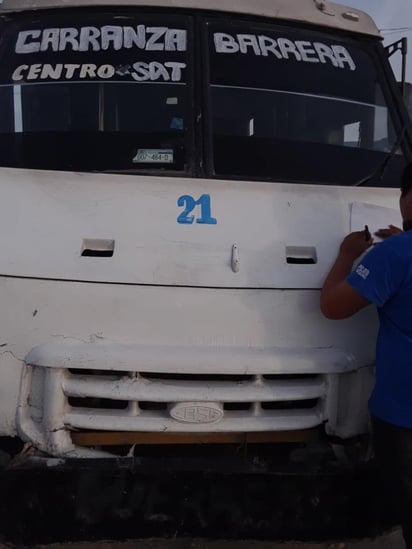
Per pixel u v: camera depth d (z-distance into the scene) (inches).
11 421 104.7
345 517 107.3
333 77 152.2
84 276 106.8
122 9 148.1
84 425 103.1
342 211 124.5
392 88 157.4
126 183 121.2
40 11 147.0
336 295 102.7
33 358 103.6
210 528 105.1
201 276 108.9
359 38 161.6
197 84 141.1
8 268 106.6
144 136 135.1
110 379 103.5
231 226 116.3
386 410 101.5
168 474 103.1
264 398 104.6
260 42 150.3
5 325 105.1
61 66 140.8
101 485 102.3
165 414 104.0
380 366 103.2
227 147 136.1
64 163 131.3
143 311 106.2
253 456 109.4
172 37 146.0
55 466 101.9
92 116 137.3
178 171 131.6
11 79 139.6
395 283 99.0
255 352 106.0
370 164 144.1
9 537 103.1
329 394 107.9
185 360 103.0
